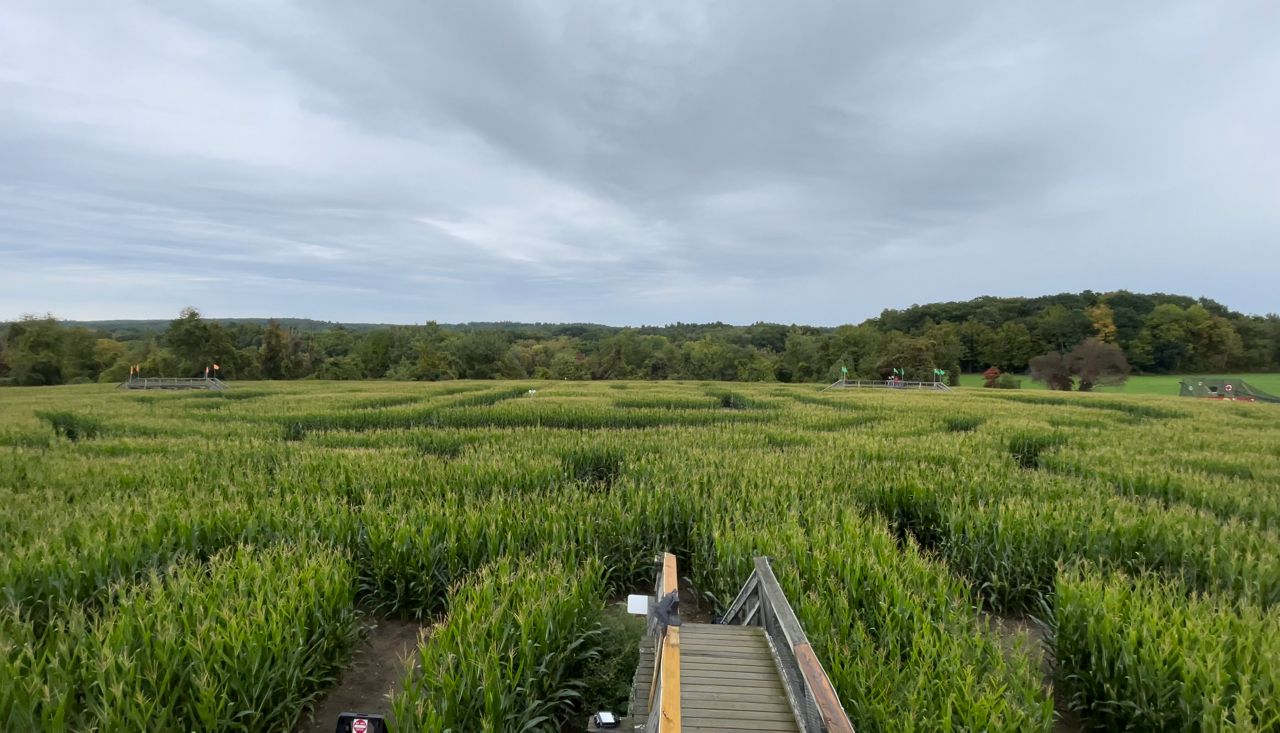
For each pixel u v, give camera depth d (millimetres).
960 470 15742
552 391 50750
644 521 11836
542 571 8344
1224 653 6258
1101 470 16828
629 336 108938
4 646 5734
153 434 24297
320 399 39875
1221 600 7754
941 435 23266
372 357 103625
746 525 10680
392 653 8961
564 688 7457
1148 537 10500
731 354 104625
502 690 6059
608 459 19781
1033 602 10398
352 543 10570
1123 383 78812
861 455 18547
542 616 7035
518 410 31281
